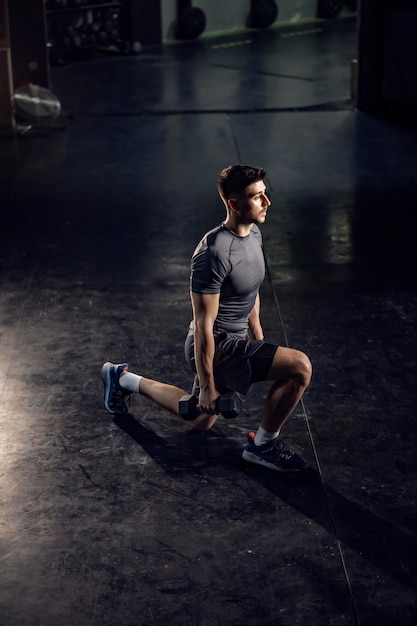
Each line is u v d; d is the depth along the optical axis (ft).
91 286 20.26
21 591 10.83
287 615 10.40
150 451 13.78
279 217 24.82
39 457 13.65
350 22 63.00
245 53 52.16
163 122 35.99
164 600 10.66
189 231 23.84
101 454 13.71
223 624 10.27
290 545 11.61
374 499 12.55
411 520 12.10
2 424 14.56
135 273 21.01
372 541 11.68
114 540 11.75
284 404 12.51
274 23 62.54
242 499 12.59
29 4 35.40
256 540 11.72
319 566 11.22
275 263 21.50
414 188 27.04
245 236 12.00
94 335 17.76
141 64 49.26
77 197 26.89
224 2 59.31
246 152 31.40
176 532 11.90
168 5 56.18
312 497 12.61
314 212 25.17
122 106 38.96
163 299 19.45
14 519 12.19
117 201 26.43
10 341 17.53
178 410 13.12
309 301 19.29
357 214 24.93
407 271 20.89
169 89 42.42
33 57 36.17
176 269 21.18
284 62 48.98
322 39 56.49
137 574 11.10
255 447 13.14
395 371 16.17
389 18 35.35
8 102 34.86
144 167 29.86
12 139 33.71
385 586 10.86
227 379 12.34
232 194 11.62
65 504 12.51
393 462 13.43
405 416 14.69
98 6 51.29
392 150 31.19
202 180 28.30
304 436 14.15
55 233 23.86
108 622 10.32
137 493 12.76
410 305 19.01
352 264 21.35
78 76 46.14
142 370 16.29
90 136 34.01
